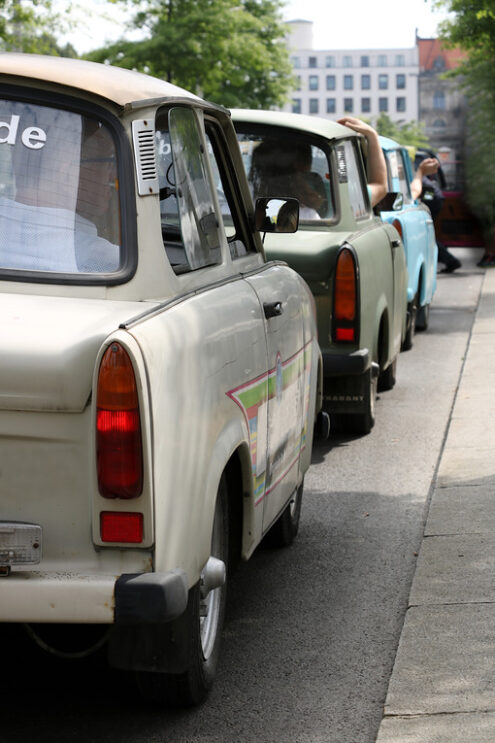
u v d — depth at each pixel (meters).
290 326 6.06
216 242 5.34
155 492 3.94
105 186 4.48
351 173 10.46
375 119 195.12
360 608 6.16
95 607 3.90
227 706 4.89
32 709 4.80
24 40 25.34
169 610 3.92
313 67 196.50
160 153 4.73
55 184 4.46
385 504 8.30
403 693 4.91
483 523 7.49
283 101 52.38
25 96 4.50
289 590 6.47
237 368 4.89
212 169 5.57
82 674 5.16
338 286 9.49
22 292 4.33
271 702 4.94
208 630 4.94
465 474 8.81
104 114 4.52
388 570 6.80
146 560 3.96
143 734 4.60
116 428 3.85
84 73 4.57
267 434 5.48
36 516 3.96
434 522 7.59
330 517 7.98
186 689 4.67
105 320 4.05
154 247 4.50
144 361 3.88
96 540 3.93
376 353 10.50
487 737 4.46
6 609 3.92
